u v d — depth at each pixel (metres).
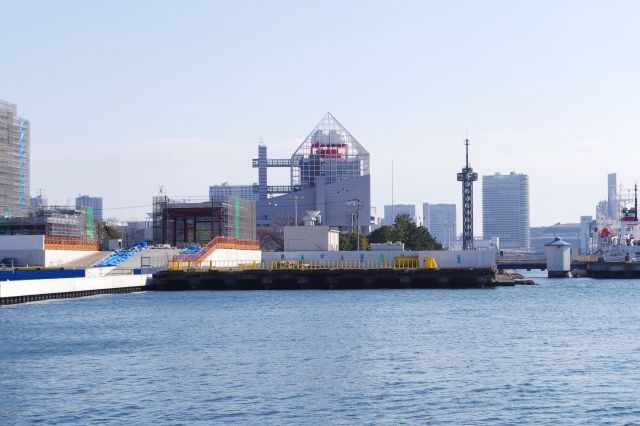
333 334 114.06
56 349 100.81
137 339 109.12
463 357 94.50
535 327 124.06
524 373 84.75
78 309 150.12
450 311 148.00
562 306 163.25
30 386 78.81
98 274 198.25
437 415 68.25
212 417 67.75
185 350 99.56
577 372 85.25
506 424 65.69
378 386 78.44
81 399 73.56
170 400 73.12
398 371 85.69
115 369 87.12
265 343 105.25
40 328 121.06
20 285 157.50
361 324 126.00
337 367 87.94
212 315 139.50
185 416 68.00
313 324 125.81
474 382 80.25
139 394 75.38
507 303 167.88
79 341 107.44
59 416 68.06
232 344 104.38
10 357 94.94
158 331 117.50
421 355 95.81
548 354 96.88
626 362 91.38
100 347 102.25
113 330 118.62
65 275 182.25
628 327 125.00
